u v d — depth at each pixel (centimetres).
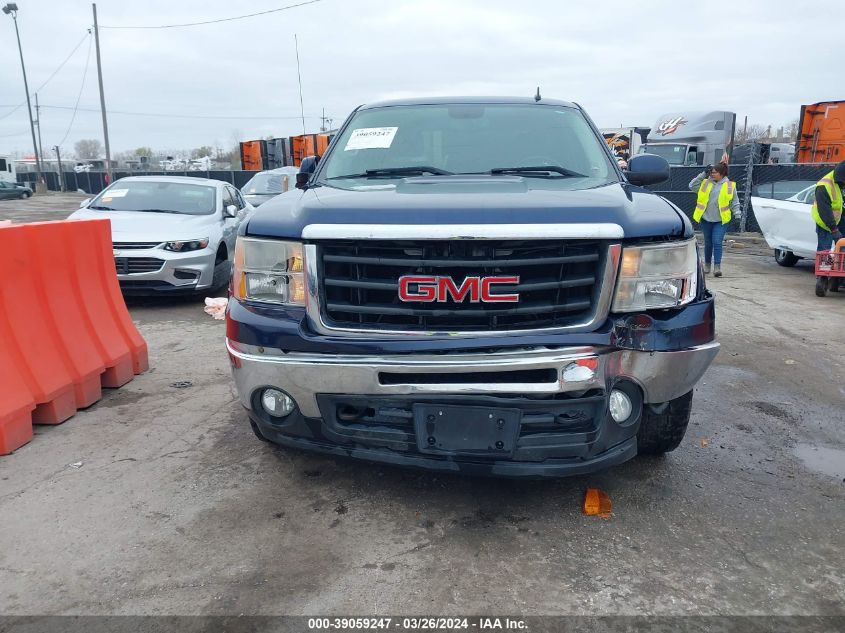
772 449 405
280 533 307
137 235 768
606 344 290
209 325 713
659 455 389
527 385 287
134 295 789
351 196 326
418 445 296
